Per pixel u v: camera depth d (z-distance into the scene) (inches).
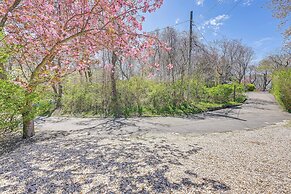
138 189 106.8
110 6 164.1
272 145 201.2
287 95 505.7
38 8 159.5
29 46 171.9
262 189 108.4
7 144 237.6
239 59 1782.7
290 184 115.3
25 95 196.4
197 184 112.6
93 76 580.7
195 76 677.3
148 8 185.9
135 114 469.1
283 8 290.4
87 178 120.8
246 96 950.4
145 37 191.5
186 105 544.4
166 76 641.6
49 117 469.1
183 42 693.9
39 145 211.0
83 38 186.7
